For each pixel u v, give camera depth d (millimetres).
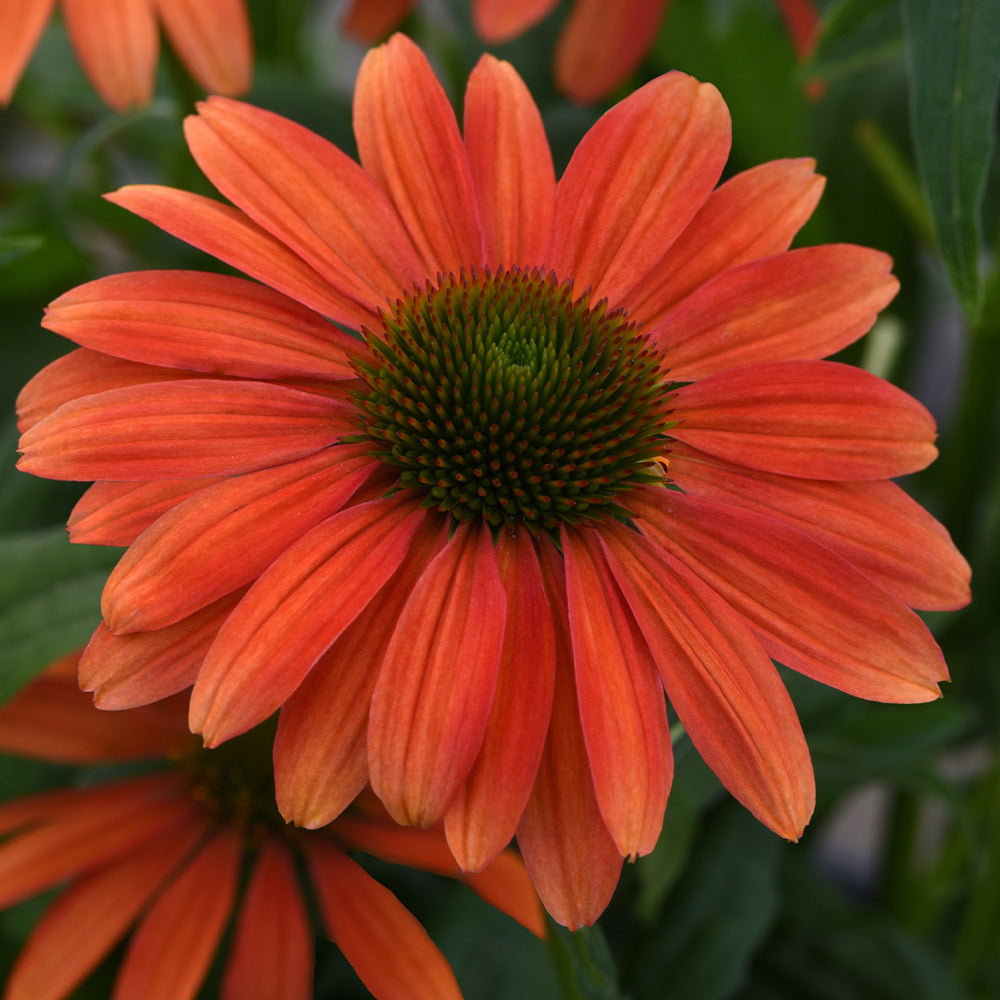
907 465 314
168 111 403
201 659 295
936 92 322
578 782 294
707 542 312
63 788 353
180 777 345
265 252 314
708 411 320
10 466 388
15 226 414
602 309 323
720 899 372
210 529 299
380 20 415
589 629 302
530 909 315
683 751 326
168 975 325
